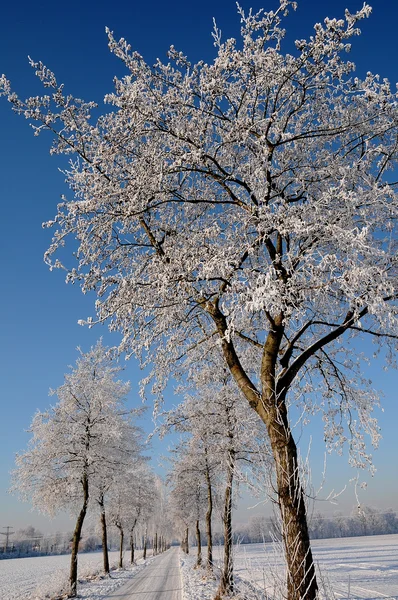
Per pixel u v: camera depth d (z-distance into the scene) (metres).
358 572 16.70
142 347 6.69
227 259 5.09
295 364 5.60
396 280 5.50
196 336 7.68
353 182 5.77
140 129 5.71
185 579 18.84
